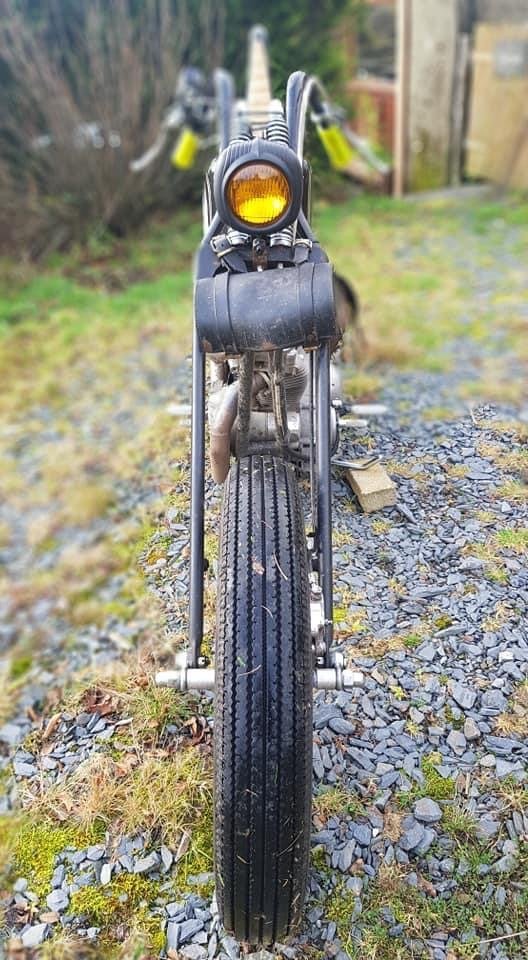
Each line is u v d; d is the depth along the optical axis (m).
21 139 6.19
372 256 5.38
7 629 3.06
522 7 5.87
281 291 1.42
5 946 1.68
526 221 5.76
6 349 5.04
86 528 3.47
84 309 5.43
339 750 1.89
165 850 1.80
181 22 6.18
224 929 1.58
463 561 2.26
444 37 6.12
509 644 2.05
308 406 1.86
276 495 1.54
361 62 7.51
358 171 6.74
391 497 2.44
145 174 6.18
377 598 2.19
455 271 5.05
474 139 6.45
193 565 1.54
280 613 1.39
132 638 2.58
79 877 1.78
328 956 1.60
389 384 3.41
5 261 6.09
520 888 1.66
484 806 1.77
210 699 2.08
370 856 1.72
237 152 1.32
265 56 3.81
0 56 6.11
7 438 4.23
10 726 2.46
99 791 1.91
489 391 3.29
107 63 6.23
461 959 1.58
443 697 1.96
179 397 3.34
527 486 2.50
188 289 5.50
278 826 1.36
